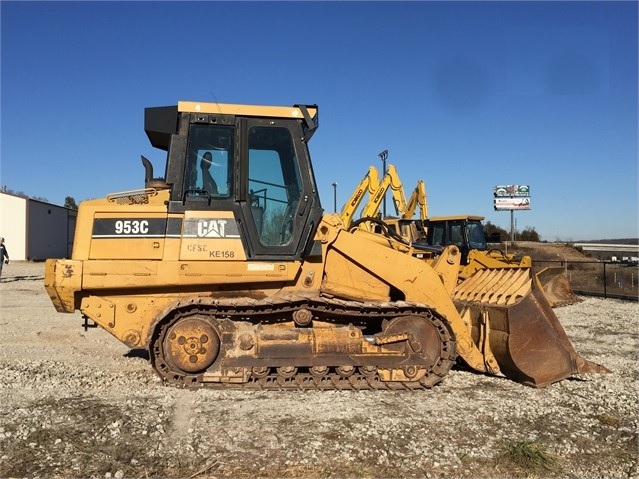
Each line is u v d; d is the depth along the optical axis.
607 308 15.74
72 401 5.79
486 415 5.61
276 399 5.99
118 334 6.62
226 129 6.84
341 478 4.15
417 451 4.66
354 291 7.04
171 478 4.09
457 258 7.67
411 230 18.95
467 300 7.55
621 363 8.30
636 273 27.70
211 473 4.17
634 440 5.06
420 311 6.69
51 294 6.48
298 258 6.77
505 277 7.46
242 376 6.30
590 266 31.12
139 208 6.60
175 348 6.30
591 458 4.67
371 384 6.47
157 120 6.77
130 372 7.17
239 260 6.65
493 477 4.27
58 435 4.81
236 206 6.68
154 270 6.52
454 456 4.58
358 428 5.12
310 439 4.83
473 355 7.04
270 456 4.48
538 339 6.77
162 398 5.91
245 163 6.75
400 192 19.06
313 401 5.95
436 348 6.67
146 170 7.32
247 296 6.80
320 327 6.67
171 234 6.57
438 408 5.82
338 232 6.96
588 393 6.51
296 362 6.36
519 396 6.33
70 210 52.88
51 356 8.18
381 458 4.50
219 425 5.12
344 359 6.43
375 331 6.97
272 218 6.82
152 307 6.65
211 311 6.42
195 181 6.69
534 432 5.18
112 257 6.51
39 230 44.84
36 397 5.93
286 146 6.95
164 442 4.71
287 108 6.95
